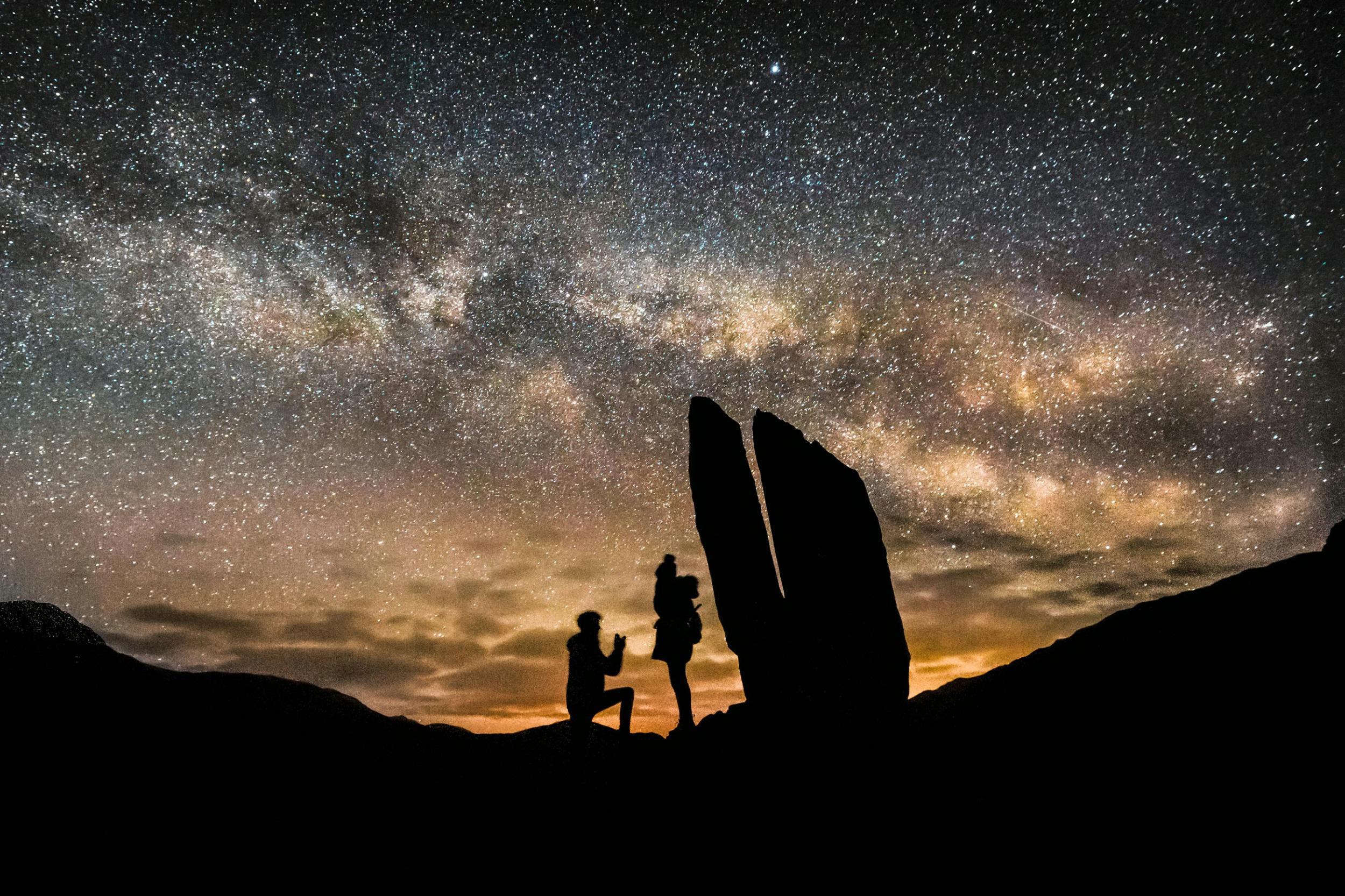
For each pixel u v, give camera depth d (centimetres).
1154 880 276
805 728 474
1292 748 322
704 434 576
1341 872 257
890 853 337
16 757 340
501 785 437
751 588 529
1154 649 445
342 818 357
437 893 309
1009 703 462
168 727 409
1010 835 329
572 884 329
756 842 364
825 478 565
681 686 541
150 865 289
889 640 520
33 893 259
